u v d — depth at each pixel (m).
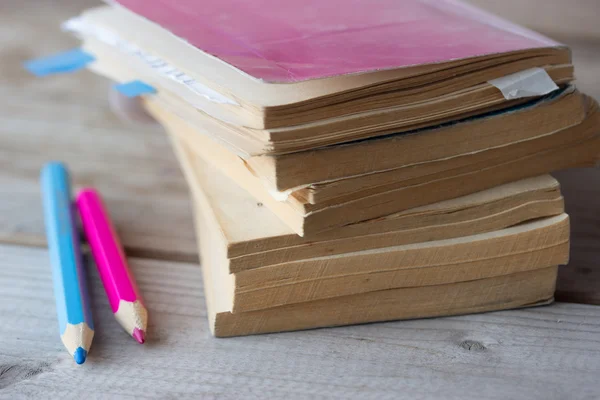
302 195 0.46
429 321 0.53
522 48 0.49
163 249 0.63
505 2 1.23
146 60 0.57
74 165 0.78
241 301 0.49
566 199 0.68
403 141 0.47
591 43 1.07
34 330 0.51
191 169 0.58
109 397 0.45
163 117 0.66
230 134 0.46
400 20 0.54
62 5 1.26
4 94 0.94
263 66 0.44
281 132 0.43
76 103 0.93
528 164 0.53
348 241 0.49
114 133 0.86
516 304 0.54
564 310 0.54
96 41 0.67
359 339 0.51
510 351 0.50
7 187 0.73
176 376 0.47
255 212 0.51
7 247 0.62
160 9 0.57
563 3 1.24
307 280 0.49
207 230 0.60
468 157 0.50
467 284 0.52
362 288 0.51
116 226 0.66
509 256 0.52
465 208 0.50
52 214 0.62
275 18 0.54
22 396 0.45
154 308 0.54
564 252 0.53
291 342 0.50
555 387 0.46
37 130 0.86
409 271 0.51
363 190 0.47
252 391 0.46
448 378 0.47
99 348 0.49
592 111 0.54
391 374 0.47
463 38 0.51
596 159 0.56
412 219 0.50
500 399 0.45
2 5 1.25
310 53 0.47
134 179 0.76
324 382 0.47
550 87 0.50
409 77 0.46
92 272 0.59
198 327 0.52
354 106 0.45
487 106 0.49
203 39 0.50
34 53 1.06
